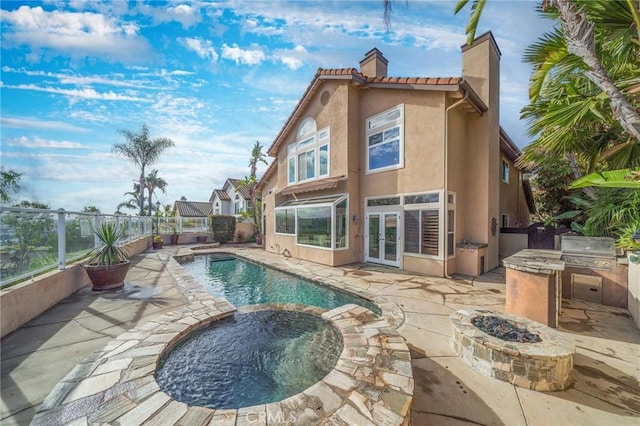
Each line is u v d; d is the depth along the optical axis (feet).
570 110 18.54
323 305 26.17
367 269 37.29
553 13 18.78
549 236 39.93
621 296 21.30
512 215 52.34
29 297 18.61
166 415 9.48
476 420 9.98
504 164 47.55
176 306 21.98
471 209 36.50
